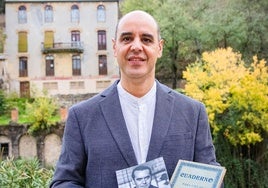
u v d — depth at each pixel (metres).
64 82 30.36
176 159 2.36
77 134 2.42
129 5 27.67
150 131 2.41
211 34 22.48
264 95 14.44
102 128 2.39
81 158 2.40
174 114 2.44
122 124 2.40
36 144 23.12
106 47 30.56
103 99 2.48
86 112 2.45
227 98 14.54
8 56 30.02
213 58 15.05
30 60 30.16
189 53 25.97
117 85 2.54
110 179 2.32
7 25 30.05
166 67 27.48
